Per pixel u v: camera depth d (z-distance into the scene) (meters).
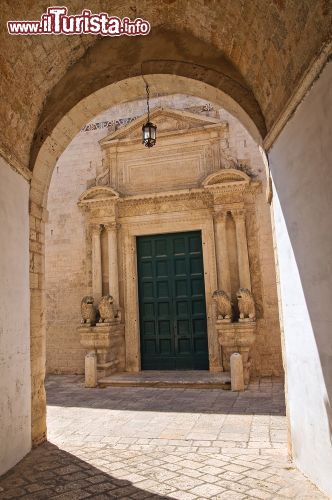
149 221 11.69
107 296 10.96
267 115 5.25
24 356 5.45
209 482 4.32
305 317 4.20
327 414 3.73
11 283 5.16
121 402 8.38
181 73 6.06
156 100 12.26
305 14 3.54
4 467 4.71
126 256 11.77
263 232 10.91
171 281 11.59
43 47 5.29
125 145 12.11
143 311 11.70
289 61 4.16
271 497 3.90
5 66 4.87
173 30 5.86
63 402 8.55
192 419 6.91
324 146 3.46
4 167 5.09
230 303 10.14
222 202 10.99
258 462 4.86
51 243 12.37
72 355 11.85
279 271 5.18
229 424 6.53
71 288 12.07
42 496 4.12
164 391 9.27
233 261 11.04
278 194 4.95
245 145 11.33
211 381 9.40
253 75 5.23
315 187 3.72
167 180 11.73
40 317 6.13
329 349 3.60
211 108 11.81
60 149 6.70
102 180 12.14
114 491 4.19
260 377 10.41
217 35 5.45
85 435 6.24
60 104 6.21
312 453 4.16
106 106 6.75
